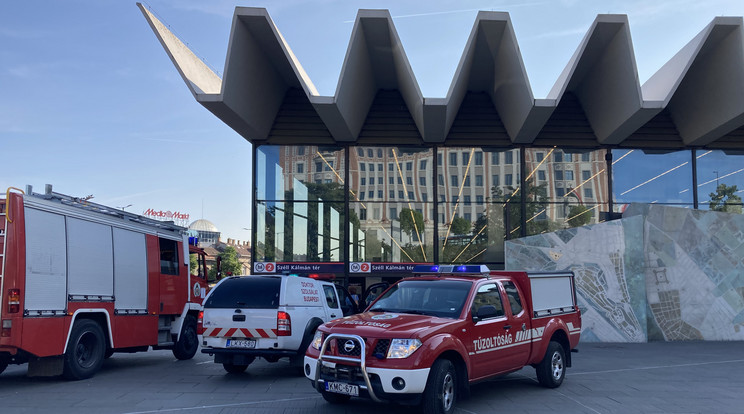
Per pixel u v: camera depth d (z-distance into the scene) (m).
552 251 17.39
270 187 20.45
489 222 20.34
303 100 20.94
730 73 17.52
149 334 11.98
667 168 20.59
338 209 20.41
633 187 20.48
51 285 9.34
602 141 20.38
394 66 19.27
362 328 6.85
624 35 16.95
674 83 17.25
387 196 20.47
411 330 6.72
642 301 16.84
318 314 10.99
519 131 19.34
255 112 18.91
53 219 9.52
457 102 19.38
